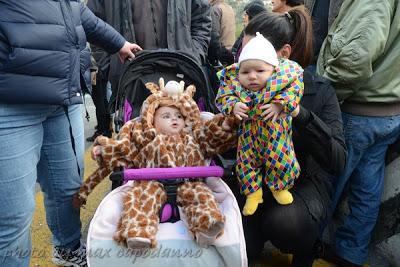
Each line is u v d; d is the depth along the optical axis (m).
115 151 1.72
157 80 2.26
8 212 1.52
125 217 1.49
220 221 1.43
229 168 1.68
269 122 1.59
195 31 3.04
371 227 2.28
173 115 1.85
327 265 2.39
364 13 1.85
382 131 2.09
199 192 1.60
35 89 1.46
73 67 1.58
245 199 1.89
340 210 2.65
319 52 2.48
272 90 1.51
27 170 1.55
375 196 2.24
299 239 1.78
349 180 2.36
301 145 1.85
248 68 1.55
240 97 1.59
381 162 2.24
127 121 2.07
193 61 2.21
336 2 2.38
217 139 1.78
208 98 2.21
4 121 1.44
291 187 1.78
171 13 2.73
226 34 4.66
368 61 1.84
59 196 1.99
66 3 1.53
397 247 2.34
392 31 1.92
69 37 1.54
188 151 1.79
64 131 1.87
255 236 1.89
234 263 1.45
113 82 2.88
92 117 5.73
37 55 1.42
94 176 1.87
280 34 1.76
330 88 1.89
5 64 1.37
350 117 2.16
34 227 2.75
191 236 1.49
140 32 2.80
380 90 2.01
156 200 1.58
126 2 2.72
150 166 1.71
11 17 1.35
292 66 1.57
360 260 2.30
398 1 1.87
